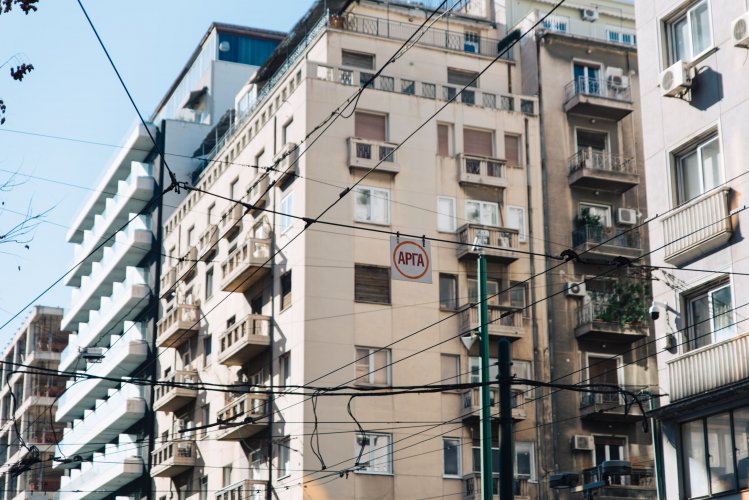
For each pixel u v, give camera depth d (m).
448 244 45.31
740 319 25.16
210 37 73.19
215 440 50.56
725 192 25.70
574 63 49.28
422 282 44.38
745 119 25.52
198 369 53.72
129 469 60.66
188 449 53.22
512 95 47.94
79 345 76.19
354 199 44.66
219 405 50.72
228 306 50.88
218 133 61.28
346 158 45.00
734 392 24.59
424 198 45.53
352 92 45.88
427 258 38.09
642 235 47.50
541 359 45.06
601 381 45.56
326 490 41.47
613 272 46.81
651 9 28.70
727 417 25.19
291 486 42.34
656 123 28.17
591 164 47.09
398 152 45.66
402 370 43.38
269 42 73.31
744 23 25.23
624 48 49.75
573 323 45.94
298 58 50.12
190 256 56.28
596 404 44.22
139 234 65.06
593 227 46.59
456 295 44.88
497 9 52.50
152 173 66.56
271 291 46.16
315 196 44.22
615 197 48.09
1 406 97.19
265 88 52.81
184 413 55.31
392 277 44.00
